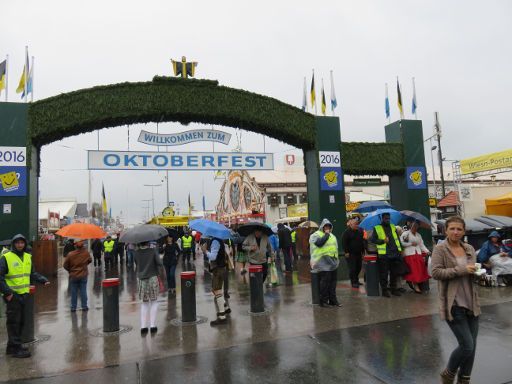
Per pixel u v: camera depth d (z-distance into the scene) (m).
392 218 10.73
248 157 15.07
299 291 11.26
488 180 44.41
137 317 8.74
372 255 10.09
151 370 5.46
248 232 9.09
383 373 5.07
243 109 14.44
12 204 12.18
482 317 7.54
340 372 5.16
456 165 30.94
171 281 12.02
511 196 18.67
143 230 7.40
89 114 13.11
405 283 11.86
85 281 9.91
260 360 5.70
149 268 7.45
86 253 9.98
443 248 4.50
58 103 12.90
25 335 7.05
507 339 6.22
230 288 12.30
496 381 4.75
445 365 5.25
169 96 13.75
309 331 7.08
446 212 24.72
